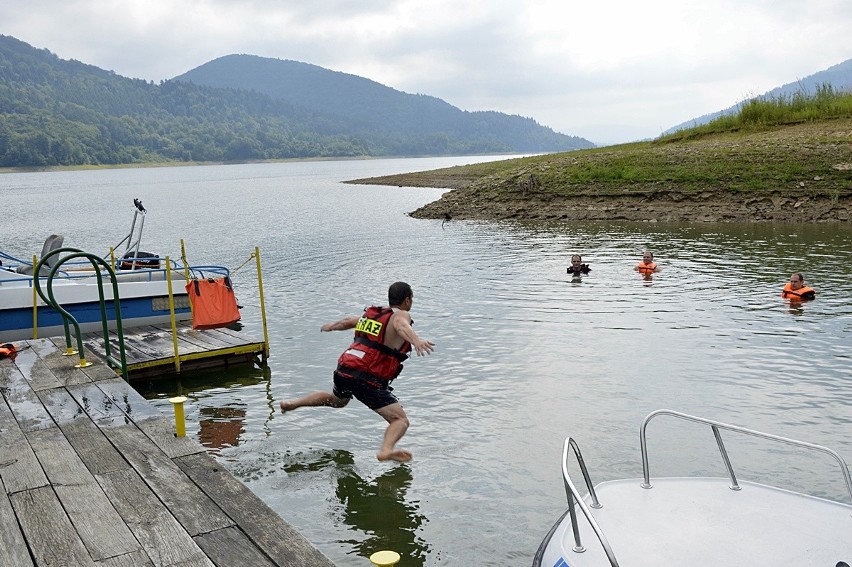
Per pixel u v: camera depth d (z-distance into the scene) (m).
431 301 17.69
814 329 13.82
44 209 65.56
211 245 32.31
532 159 76.12
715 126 48.78
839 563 5.05
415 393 10.91
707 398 10.28
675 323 14.70
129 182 145.00
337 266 24.28
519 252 26.00
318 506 7.57
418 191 69.44
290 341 14.47
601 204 37.72
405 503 7.58
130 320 15.38
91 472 6.68
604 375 11.48
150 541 5.41
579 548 5.36
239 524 5.67
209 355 12.62
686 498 6.05
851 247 24.19
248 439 9.40
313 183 106.44
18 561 5.13
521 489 7.81
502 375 11.65
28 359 10.72
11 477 6.58
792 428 9.12
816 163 35.41
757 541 5.35
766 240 26.62
